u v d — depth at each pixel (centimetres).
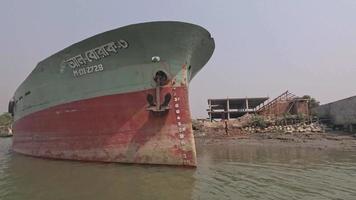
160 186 1085
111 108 1620
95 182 1166
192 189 1041
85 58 1680
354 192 989
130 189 1052
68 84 1800
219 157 1995
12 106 3058
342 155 2067
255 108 5825
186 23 1459
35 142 2117
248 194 970
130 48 1545
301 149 2527
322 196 945
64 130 1827
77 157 1744
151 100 1538
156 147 1520
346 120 3816
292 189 1034
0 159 2102
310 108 4812
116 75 1612
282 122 4397
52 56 1856
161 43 1509
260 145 2959
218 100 5212
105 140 1631
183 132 1507
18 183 1209
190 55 1569
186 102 1547
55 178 1272
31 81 2156
